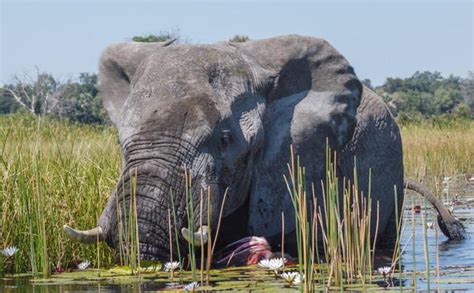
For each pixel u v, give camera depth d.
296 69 12.77
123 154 11.31
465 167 32.88
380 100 15.45
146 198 10.90
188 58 11.83
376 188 14.93
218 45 12.38
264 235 12.41
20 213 12.70
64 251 12.57
